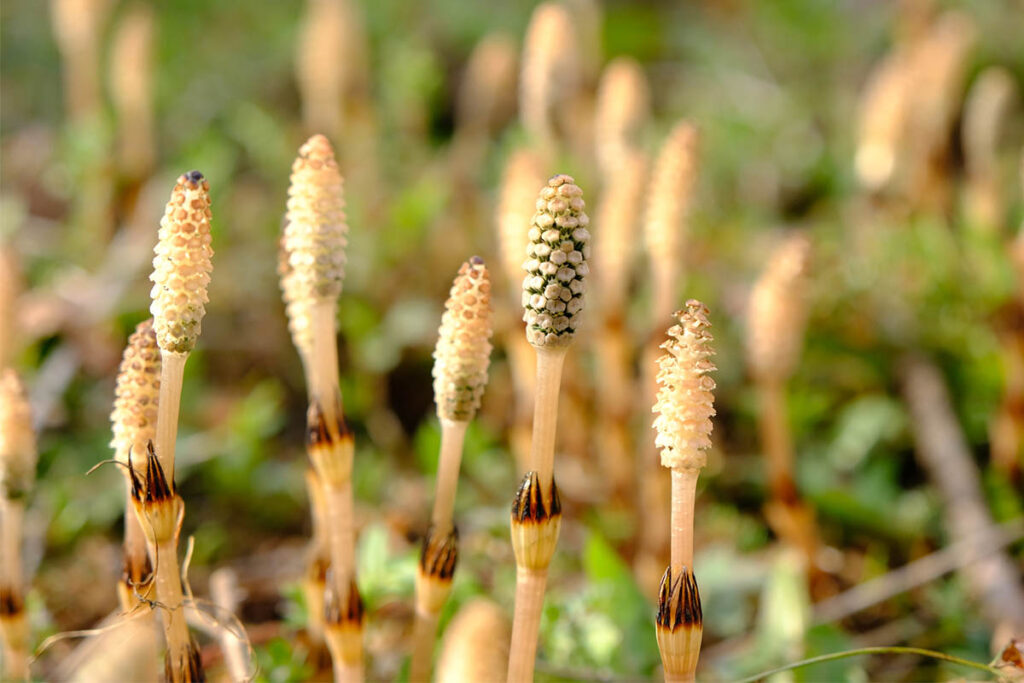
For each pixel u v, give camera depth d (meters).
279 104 1.58
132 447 0.58
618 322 0.74
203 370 1.01
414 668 0.61
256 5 1.81
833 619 0.73
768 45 1.75
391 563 0.68
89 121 1.10
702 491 0.89
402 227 1.07
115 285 1.00
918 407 0.94
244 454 0.87
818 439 0.97
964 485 0.85
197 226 0.56
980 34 1.48
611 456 0.77
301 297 0.61
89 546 0.81
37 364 0.95
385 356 0.98
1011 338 0.83
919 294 1.02
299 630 0.67
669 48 1.80
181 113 1.48
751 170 1.37
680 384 0.55
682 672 0.56
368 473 0.89
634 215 0.73
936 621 0.74
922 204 1.08
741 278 1.10
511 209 0.71
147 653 0.55
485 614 0.56
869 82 1.59
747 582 0.74
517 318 0.72
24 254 1.08
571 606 0.68
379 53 1.61
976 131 1.02
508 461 0.90
